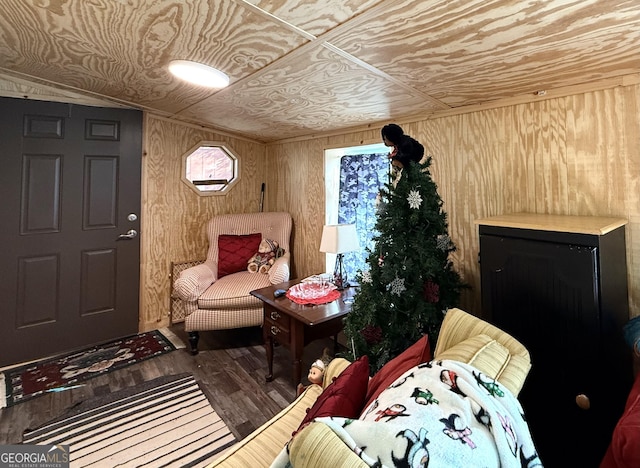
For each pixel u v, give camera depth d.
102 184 2.75
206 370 2.37
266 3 1.10
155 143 3.02
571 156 1.47
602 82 1.36
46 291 2.54
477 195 1.81
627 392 1.21
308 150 3.12
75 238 2.64
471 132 1.83
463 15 1.03
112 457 1.56
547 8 0.95
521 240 1.19
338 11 1.11
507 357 0.86
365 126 2.52
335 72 1.60
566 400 1.09
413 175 1.50
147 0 1.17
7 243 2.39
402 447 0.52
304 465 0.51
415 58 1.35
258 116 2.59
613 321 1.13
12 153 2.37
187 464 1.53
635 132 1.30
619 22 0.99
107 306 2.81
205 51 1.51
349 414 0.83
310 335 2.12
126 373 2.32
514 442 0.61
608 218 1.34
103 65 1.87
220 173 3.53
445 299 1.55
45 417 1.84
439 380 0.72
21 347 2.45
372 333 1.53
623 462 0.61
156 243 3.09
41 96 2.44
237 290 2.68
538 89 1.52
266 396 2.06
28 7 1.29
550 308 1.12
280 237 3.26
